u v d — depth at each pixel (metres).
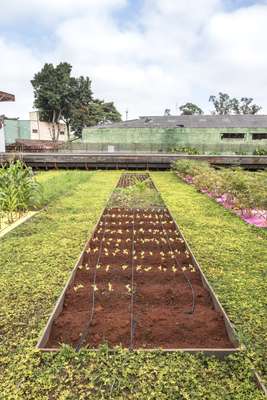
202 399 1.74
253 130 30.78
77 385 1.84
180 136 31.97
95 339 2.26
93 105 53.44
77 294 2.95
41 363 2.02
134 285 3.16
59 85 48.75
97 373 1.92
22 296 2.92
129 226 5.41
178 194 8.65
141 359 2.03
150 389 1.81
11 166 6.37
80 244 4.38
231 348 2.16
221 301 2.82
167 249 4.26
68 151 31.80
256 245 4.39
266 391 1.78
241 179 6.47
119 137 33.03
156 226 5.41
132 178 12.88
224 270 3.54
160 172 15.64
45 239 4.60
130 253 4.09
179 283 3.22
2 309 2.69
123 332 2.33
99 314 2.60
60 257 3.89
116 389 1.81
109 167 16.62
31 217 5.92
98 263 3.73
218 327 2.42
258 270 3.54
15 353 2.13
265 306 2.75
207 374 1.92
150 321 2.48
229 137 31.53
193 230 5.12
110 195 8.30
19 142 34.75
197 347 2.18
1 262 3.73
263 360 2.07
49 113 51.62
